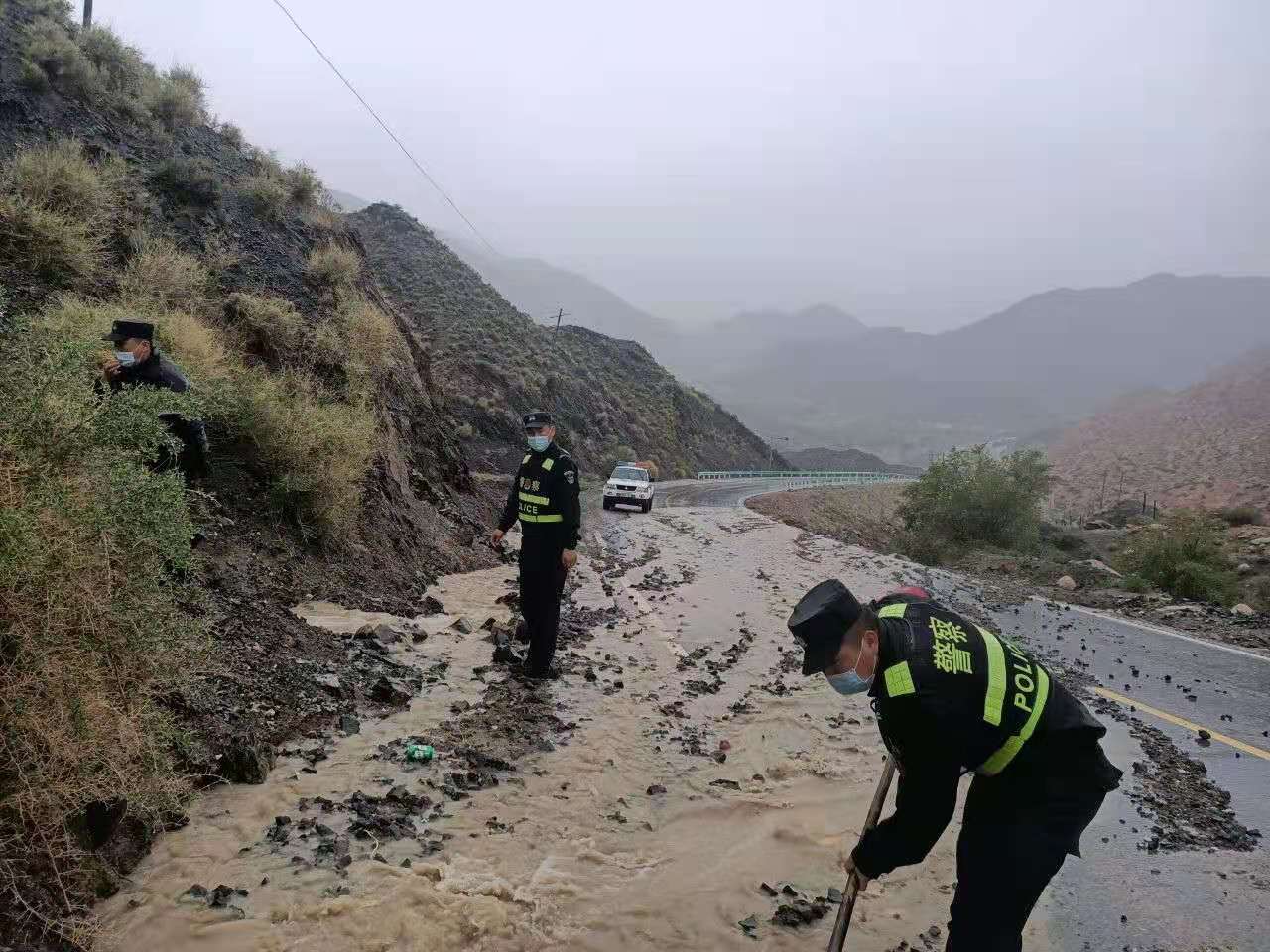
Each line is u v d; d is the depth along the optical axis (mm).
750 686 6672
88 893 2818
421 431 13227
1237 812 4977
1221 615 12359
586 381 62719
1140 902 3770
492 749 4684
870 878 2477
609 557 13547
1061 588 15031
